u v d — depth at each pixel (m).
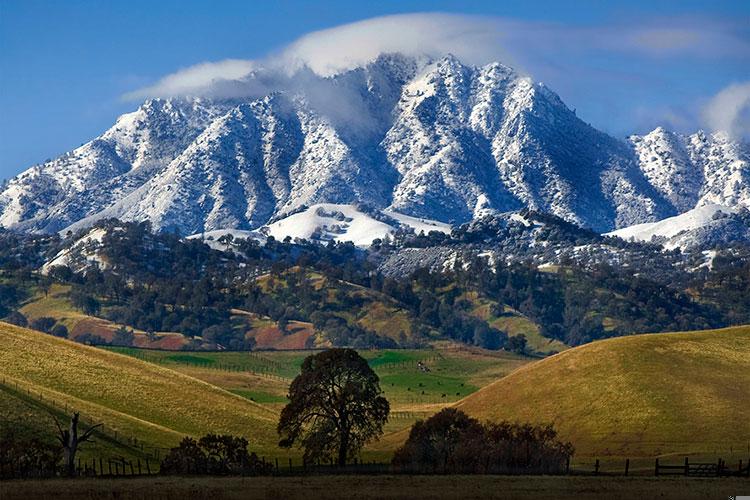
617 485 105.31
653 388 181.00
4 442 124.94
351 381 149.12
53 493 95.25
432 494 96.00
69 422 156.12
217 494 94.69
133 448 154.88
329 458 151.38
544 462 128.50
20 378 188.62
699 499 95.38
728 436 163.12
